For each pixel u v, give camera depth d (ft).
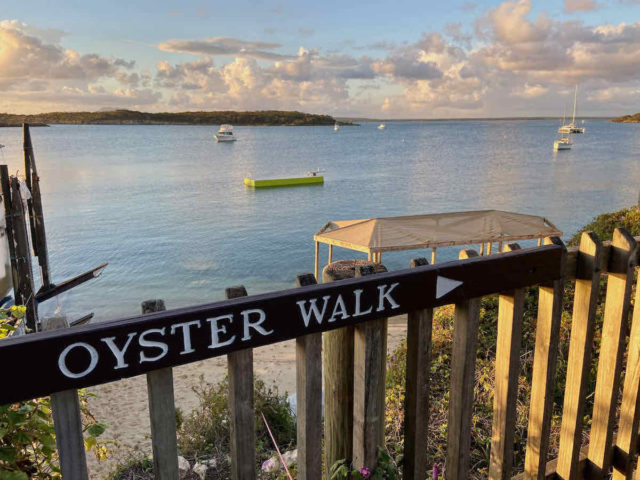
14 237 44.19
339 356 6.10
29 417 6.53
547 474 7.38
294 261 94.58
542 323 6.61
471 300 5.78
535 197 164.45
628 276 6.61
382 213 142.61
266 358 37.65
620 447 7.69
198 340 4.08
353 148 489.67
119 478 14.17
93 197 175.63
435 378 14.82
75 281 53.67
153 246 105.81
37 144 593.42
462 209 145.59
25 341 3.37
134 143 618.44
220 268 89.86
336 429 6.32
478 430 11.93
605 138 644.27
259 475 12.30
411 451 6.12
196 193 185.06
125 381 34.24
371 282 4.91
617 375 7.04
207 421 15.94
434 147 499.51
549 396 6.75
